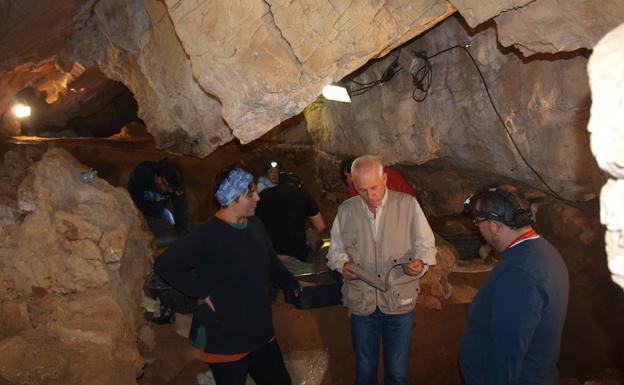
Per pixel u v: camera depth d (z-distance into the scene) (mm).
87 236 4418
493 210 2697
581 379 4590
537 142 5336
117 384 3701
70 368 3701
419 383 4680
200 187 8359
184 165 8820
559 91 4840
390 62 6480
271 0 4164
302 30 4219
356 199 3795
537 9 3721
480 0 3820
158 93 6902
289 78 4418
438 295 5453
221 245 3297
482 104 5750
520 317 2559
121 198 5258
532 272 2586
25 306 3961
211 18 4395
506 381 2605
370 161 3512
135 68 7457
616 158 1239
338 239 3850
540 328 2615
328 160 8695
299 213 5469
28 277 4145
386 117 6906
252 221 3553
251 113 4691
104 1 6852
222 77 4578
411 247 3734
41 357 3617
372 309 3693
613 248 1345
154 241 5738
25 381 3539
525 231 2734
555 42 3855
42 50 8117
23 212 4426
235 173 3311
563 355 4906
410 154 6773
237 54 4438
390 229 3689
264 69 4430
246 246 3348
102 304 4156
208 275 3338
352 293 3754
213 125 6477
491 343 2740
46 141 9453
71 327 3924
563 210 6066
